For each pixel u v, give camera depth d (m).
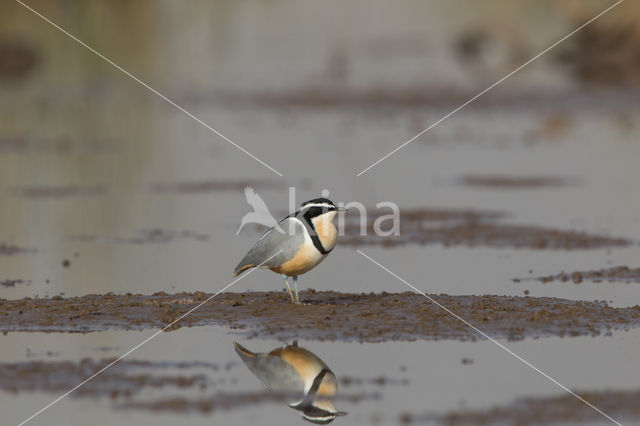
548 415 8.02
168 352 9.82
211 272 14.12
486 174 23.97
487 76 41.31
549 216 18.69
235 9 55.31
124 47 47.50
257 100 37.91
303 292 12.39
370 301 11.75
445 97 37.47
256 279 13.65
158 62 46.12
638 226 17.59
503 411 8.13
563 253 15.40
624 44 38.84
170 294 12.21
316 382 8.93
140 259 15.12
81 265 14.63
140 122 35.25
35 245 16.31
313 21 55.94
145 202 20.72
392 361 9.50
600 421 7.87
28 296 12.42
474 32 43.66
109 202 20.67
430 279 13.52
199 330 10.56
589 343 10.08
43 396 8.55
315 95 38.47
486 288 12.87
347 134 30.91
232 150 28.48
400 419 7.98
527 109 35.22
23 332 10.53
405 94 38.03
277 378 9.02
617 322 10.82
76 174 24.61
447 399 8.45
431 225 17.86
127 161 26.81
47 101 39.72
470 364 9.40
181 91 39.97
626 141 28.89
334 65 44.69
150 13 48.34
